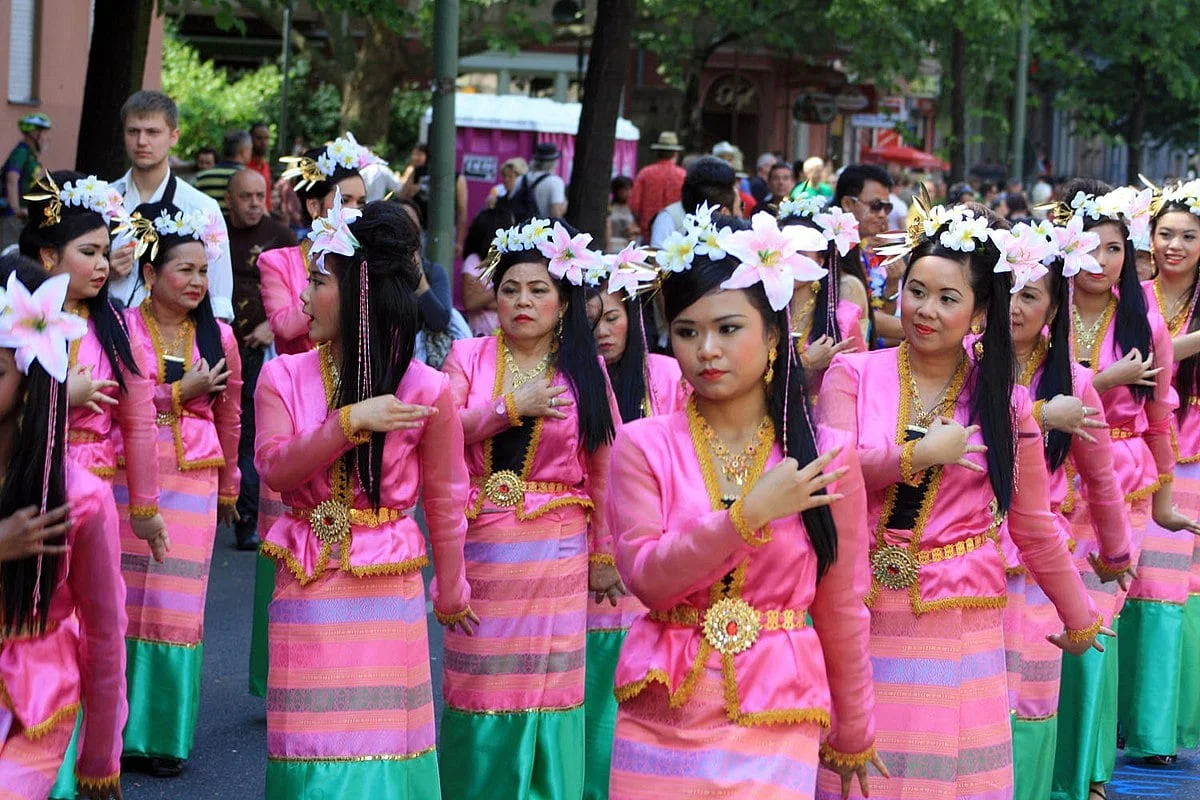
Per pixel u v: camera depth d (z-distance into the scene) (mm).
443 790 6750
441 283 11430
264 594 8414
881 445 5488
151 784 7418
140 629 7484
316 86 33375
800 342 8102
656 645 4441
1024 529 5492
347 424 5410
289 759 5570
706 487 4410
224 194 14914
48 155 19875
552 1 36094
